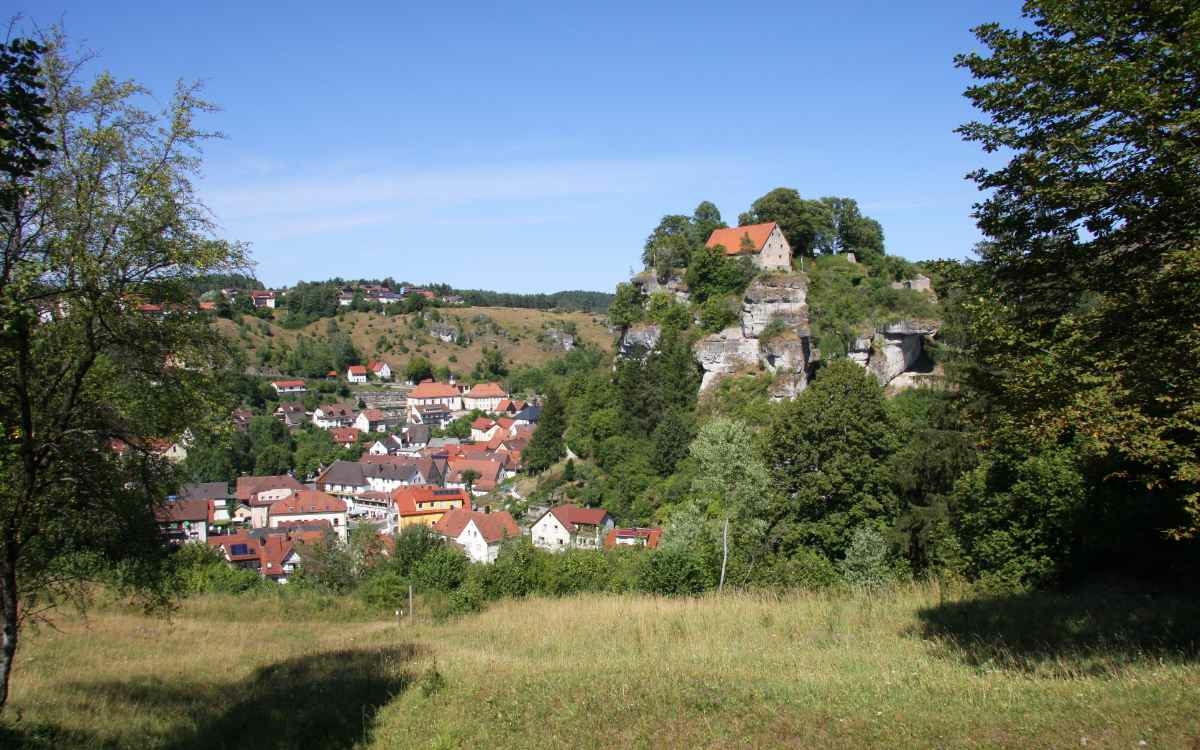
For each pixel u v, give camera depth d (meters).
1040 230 10.68
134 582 12.14
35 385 9.67
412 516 80.44
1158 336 9.22
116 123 9.81
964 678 10.04
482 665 13.51
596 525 61.91
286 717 11.38
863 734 7.95
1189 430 9.50
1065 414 9.07
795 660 12.13
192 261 9.95
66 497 10.06
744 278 77.94
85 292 9.05
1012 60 10.41
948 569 22.22
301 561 47.22
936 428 28.55
